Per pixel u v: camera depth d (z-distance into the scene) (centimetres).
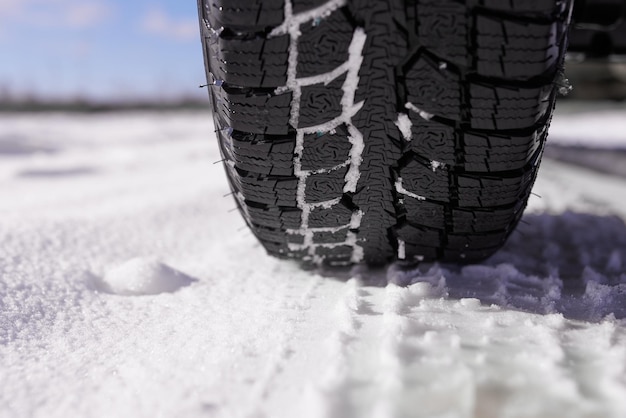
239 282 62
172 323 54
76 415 43
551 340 47
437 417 41
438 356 45
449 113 48
